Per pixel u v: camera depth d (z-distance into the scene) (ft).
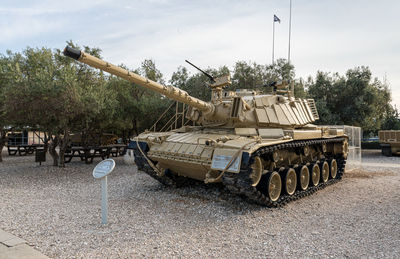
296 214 27.17
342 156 45.44
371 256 17.89
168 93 28.07
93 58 23.02
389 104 126.93
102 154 62.69
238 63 80.84
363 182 43.11
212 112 33.35
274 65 81.66
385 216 26.13
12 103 43.55
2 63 53.47
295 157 35.70
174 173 37.24
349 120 88.12
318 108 82.94
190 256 17.92
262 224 24.18
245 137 29.48
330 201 32.09
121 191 35.68
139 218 25.27
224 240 20.62
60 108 45.03
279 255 18.11
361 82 84.84
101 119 58.85
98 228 22.76
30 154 83.51
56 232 21.85
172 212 27.22
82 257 17.74
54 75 47.19
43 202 30.42
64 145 54.44
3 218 24.95
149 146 35.04
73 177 45.11
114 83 66.54
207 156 27.99
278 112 35.70
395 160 71.92
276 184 30.37
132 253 18.29
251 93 38.65
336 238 20.92
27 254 17.90
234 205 29.63
